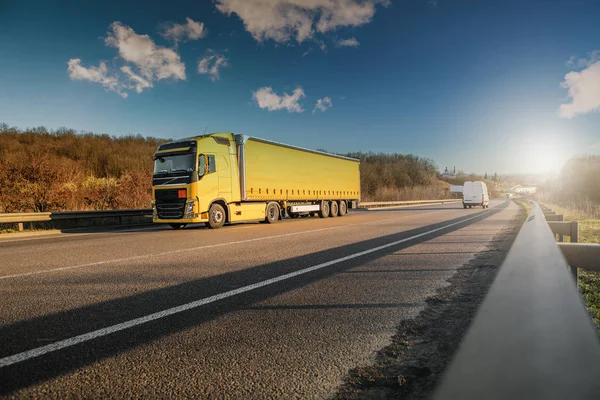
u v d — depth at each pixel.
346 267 6.32
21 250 8.83
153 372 2.70
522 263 1.28
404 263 6.65
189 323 3.69
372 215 22.52
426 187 77.81
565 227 5.33
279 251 8.05
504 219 17.70
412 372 2.66
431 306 4.20
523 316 0.71
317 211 20.47
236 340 3.27
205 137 14.12
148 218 19.47
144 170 22.62
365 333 3.42
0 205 15.98
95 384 2.53
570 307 0.77
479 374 0.49
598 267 2.78
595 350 0.52
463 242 9.36
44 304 4.34
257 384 2.52
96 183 20.81
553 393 0.39
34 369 2.75
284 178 17.58
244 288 4.98
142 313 4.00
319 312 4.02
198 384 2.53
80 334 3.42
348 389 2.45
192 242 9.79
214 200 14.13
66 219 15.84
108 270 6.21
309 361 2.86
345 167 23.34
